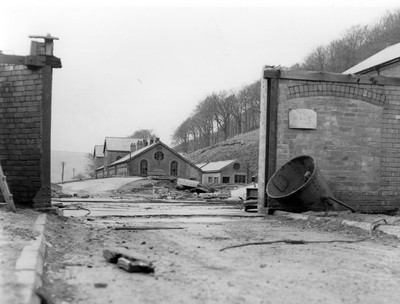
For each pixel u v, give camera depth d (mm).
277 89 17422
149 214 16828
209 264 7156
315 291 5621
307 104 17547
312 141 17562
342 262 7668
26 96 13703
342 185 17641
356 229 12078
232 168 82500
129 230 11711
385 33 89812
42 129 13578
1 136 13766
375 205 17859
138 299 5000
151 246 8914
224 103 141125
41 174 13500
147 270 6273
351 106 17797
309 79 17469
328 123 17641
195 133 157375
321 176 16234
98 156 127875
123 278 5941
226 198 34406
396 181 18062
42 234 8422
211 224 13734
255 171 88062
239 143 106125
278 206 17328
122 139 109938
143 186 50531
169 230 11891
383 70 32875
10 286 4594
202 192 45812
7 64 13820
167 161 79562
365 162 17844
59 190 42219
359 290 5746
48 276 5852
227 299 5121
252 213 17953
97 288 5395
